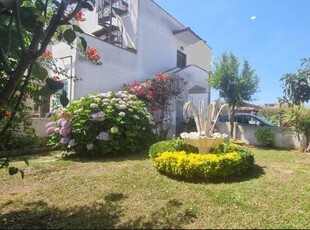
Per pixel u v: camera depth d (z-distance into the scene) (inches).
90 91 416.8
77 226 121.9
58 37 110.2
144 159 269.1
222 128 519.5
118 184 181.5
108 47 456.4
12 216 132.7
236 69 490.6
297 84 411.5
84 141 285.0
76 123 283.1
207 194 162.1
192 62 751.7
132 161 257.6
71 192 167.2
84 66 408.2
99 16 536.4
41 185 181.6
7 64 88.3
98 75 433.1
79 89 397.4
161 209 140.8
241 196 159.3
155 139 371.6
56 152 316.8
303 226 123.0
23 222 125.9
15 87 91.7
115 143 289.9
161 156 211.6
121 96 333.1
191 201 151.7
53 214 135.3
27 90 110.0
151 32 570.9
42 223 124.9
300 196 162.6
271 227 121.8
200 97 692.1
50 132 304.7
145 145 335.6
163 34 612.7
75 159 274.5
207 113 253.6
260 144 463.5
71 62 399.2
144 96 450.3
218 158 198.8
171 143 265.4
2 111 93.7
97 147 286.4
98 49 436.1
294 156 326.6
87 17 591.8
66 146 288.7
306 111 393.4
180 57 700.0
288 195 163.8
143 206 145.2
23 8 90.7
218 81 496.4
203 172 192.2
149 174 205.8
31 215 134.0
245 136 490.9
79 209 141.9
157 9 593.6
